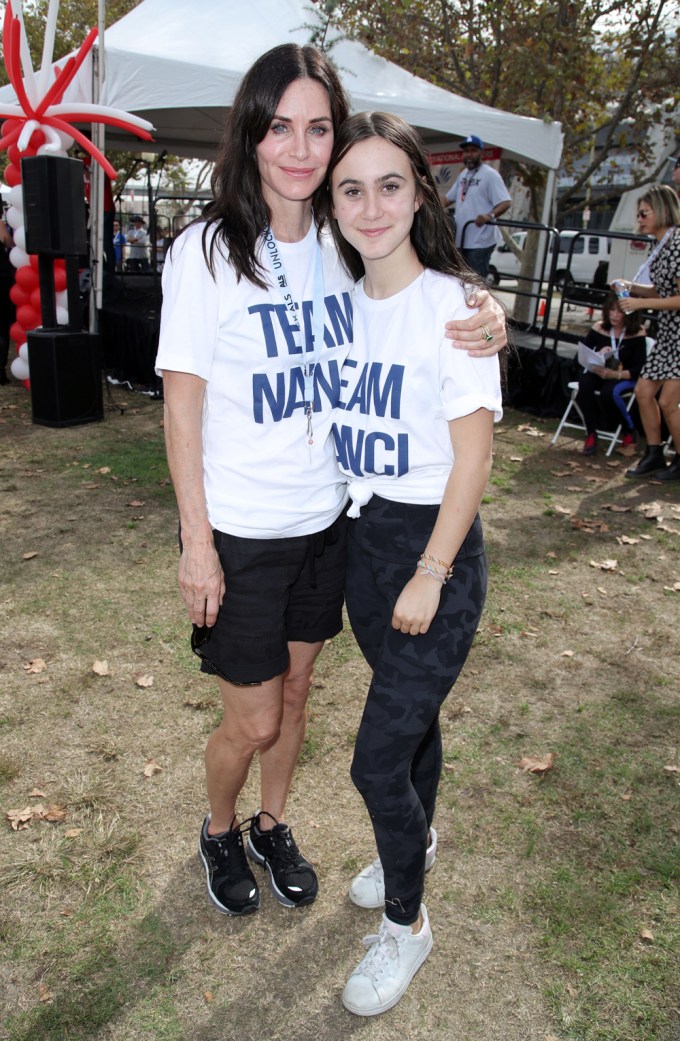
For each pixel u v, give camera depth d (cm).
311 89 156
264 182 163
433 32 1263
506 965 206
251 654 184
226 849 221
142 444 632
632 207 1625
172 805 257
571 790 270
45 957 204
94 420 694
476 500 164
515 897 227
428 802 212
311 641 202
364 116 158
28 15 1833
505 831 251
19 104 707
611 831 252
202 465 171
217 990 198
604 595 412
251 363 167
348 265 180
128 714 302
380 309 170
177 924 216
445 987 200
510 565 441
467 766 281
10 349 1052
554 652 357
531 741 296
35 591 390
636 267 1633
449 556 164
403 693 172
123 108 722
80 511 489
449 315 160
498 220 838
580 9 1129
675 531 492
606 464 625
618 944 212
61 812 251
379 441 171
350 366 176
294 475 176
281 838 229
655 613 395
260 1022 190
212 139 1274
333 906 223
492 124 877
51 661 333
